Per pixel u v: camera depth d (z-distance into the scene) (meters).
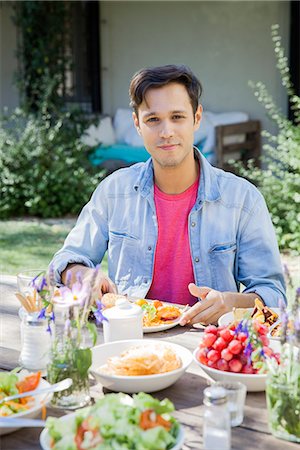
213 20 8.70
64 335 1.71
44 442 1.46
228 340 1.79
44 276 1.86
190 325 2.29
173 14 8.88
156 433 1.38
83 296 1.69
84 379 1.72
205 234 2.58
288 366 1.56
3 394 1.69
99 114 8.84
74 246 2.74
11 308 2.54
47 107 8.02
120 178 2.71
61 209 7.60
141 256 2.64
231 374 1.73
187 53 8.88
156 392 1.78
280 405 1.54
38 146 7.59
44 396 1.69
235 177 2.63
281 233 6.09
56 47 8.48
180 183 2.57
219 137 7.84
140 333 2.08
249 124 8.23
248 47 8.55
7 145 7.68
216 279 2.59
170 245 2.61
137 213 2.65
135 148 8.13
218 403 1.45
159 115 2.41
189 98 2.43
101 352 1.92
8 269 5.59
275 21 8.38
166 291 2.64
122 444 1.38
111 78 9.26
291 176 6.11
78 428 1.42
